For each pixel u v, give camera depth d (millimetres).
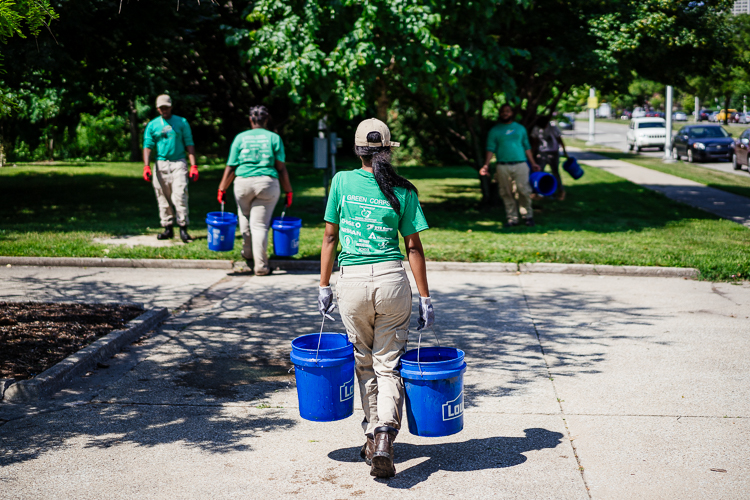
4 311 6656
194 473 3766
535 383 5195
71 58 12742
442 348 3818
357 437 4270
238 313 7238
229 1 15844
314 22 11445
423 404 3568
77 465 3854
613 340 6277
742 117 66375
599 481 3645
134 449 4070
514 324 6848
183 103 18281
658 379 5246
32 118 23938
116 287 8273
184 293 8031
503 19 12492
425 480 3674
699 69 15250
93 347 5676
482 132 15625
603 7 13773
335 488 3592
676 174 23891
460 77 12828
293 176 24141
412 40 11391
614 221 13461
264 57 11805
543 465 3842
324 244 3748
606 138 55031
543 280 8883
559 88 15570
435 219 13797
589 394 4953
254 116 8719
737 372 5383
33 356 5422
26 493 3527
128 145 33781
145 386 5145
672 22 13469
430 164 31328
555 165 15867
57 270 9227
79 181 20922
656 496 3479
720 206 15852
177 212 10570
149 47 14070
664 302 7680
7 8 4762
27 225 12312
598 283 8688
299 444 4156
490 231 12156
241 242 10633
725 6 14750
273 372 5480
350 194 3627
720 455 3938
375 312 3611
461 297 7988
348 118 11805
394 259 3625
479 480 3670
